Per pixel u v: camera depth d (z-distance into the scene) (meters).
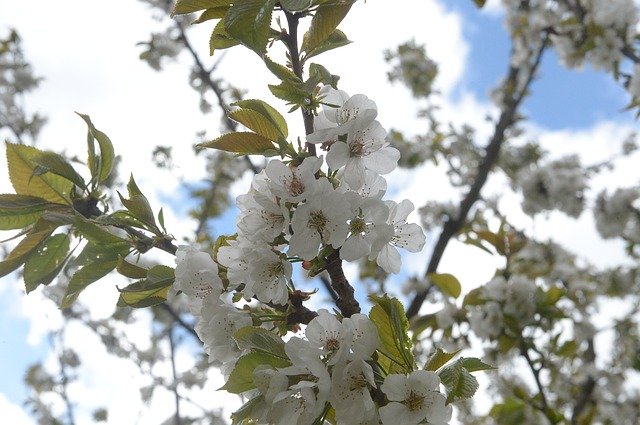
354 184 0.45
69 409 1.46
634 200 1.37
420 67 1.83
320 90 0.48
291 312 0.47
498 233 1.13
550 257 1.36
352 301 0.46
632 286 1.39
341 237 0.44
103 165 0.57
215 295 0.47
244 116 0.48
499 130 1.53
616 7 1.45
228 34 0.46
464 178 1.64
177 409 1.41
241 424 0.46
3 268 0.56
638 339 1.29
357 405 0.43
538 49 1.70
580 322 1.25
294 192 0.45
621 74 1.47
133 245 0.53
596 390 1.25
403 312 0.46
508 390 1.12
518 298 1.06
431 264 1.35
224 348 0.47
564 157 1.48
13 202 0.56
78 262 0.54
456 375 0.42
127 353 1.62
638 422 1.26
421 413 0.42
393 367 0.46
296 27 0.49
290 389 0.43
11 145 0.56
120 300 0.51
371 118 0.45
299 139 0.47
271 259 0.46
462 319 1.11
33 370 1.65
